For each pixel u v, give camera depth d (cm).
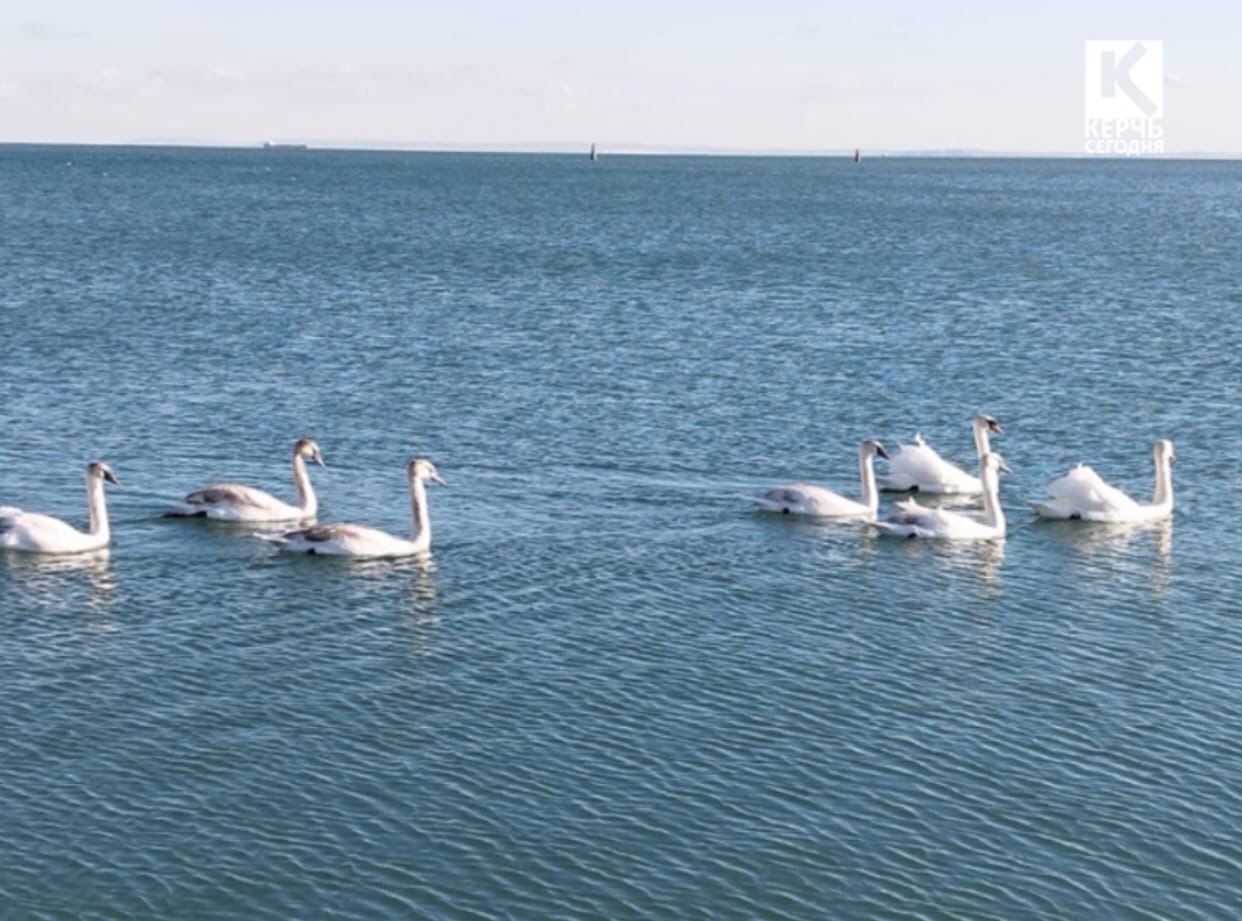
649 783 2814
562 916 2403
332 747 2934
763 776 2848
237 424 5712
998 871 2556
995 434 5750
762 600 3781
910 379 6812
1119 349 7700
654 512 4556
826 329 8369
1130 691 3262
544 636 3519
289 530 4275
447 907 2419
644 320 8644
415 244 13850
